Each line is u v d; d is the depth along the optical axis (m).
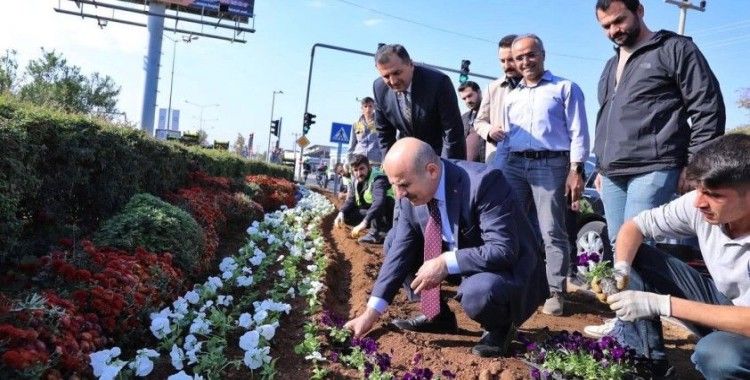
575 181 5.12
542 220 5.24
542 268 4.00
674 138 4.11
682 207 3.30
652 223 3.42
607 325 4.42
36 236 4.88
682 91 4.02
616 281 3.25
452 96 5.30
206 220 6.68
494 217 3.66
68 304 3.14
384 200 7.96
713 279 3.28
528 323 4.82
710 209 2.78
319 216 11.09
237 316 4.57
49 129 4.86
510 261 3.63
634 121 4.21
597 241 6.78
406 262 4.00
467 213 3.75
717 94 3.90
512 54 5.32
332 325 3.95
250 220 9.31
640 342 3.48
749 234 2.96
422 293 4.12
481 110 6.11
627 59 4.32
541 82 5.25
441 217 3.82
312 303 4.69
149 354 3.30
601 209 8.49
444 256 3.68
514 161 5.37
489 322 3.74
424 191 3.62
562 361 3.46
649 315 3.02
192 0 33.09
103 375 2.90
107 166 5.83
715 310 2.85
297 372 3.58
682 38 4.06
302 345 3.77
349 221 9.48
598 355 3.42
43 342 2.75
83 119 5.44
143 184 6.88
